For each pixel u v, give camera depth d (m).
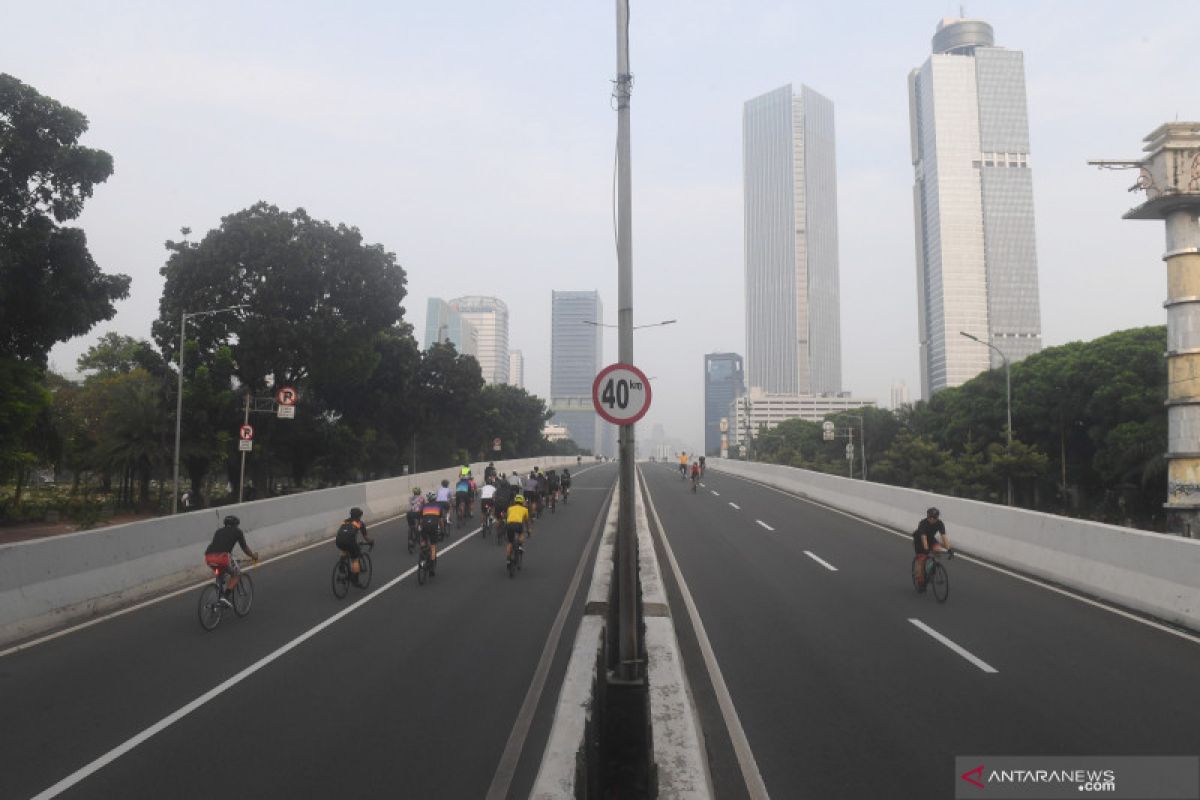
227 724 6.86
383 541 20.16
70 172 24.50
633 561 8.16
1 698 7.59
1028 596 12.65
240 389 43.19
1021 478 53.72
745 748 6.30
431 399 61.28
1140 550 11.78
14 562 10.27
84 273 25.44
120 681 8.13
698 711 7.20
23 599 10.27
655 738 5.57
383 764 6.00
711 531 22.12
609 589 11.92
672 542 19.75
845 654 9.15
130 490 44.62
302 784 5.65
